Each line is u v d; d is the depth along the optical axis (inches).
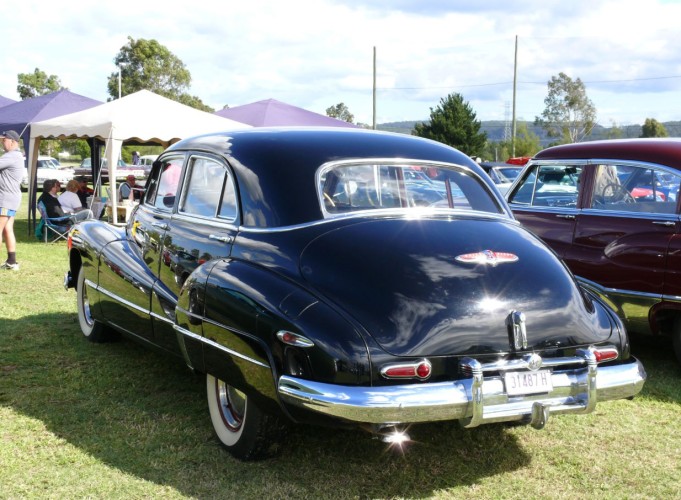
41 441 151.8
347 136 159.5
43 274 357.7
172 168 184.7
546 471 143.6
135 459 143.9
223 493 130.2
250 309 127.8
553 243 239.3
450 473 141.5
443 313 121.7
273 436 137.9
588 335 132.5
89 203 533.6
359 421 115.0
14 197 362.0
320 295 124.2
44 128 557.6
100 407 173.2
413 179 153.6
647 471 144.6
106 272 201.9
